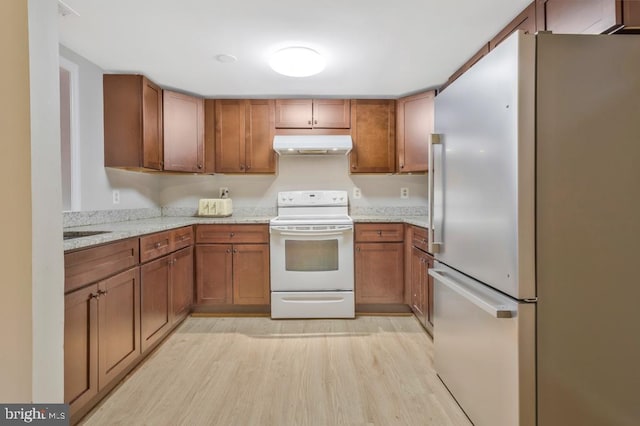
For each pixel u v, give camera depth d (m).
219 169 3.07
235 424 1.49
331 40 2.03
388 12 1.73
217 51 2.16
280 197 3.26
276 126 3.08
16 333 0.78
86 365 1.47
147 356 2.13
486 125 1.26
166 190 3.31
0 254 0.77
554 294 1.08
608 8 1.20
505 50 1.12
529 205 1.07
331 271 2.80
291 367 1.99
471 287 1.40
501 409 1.20
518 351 1.10
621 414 1.10
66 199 2.16
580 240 1.08
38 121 0.80
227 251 2.84
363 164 3.11
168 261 2.34
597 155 1.07
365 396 1.70
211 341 2.37
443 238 1.71
